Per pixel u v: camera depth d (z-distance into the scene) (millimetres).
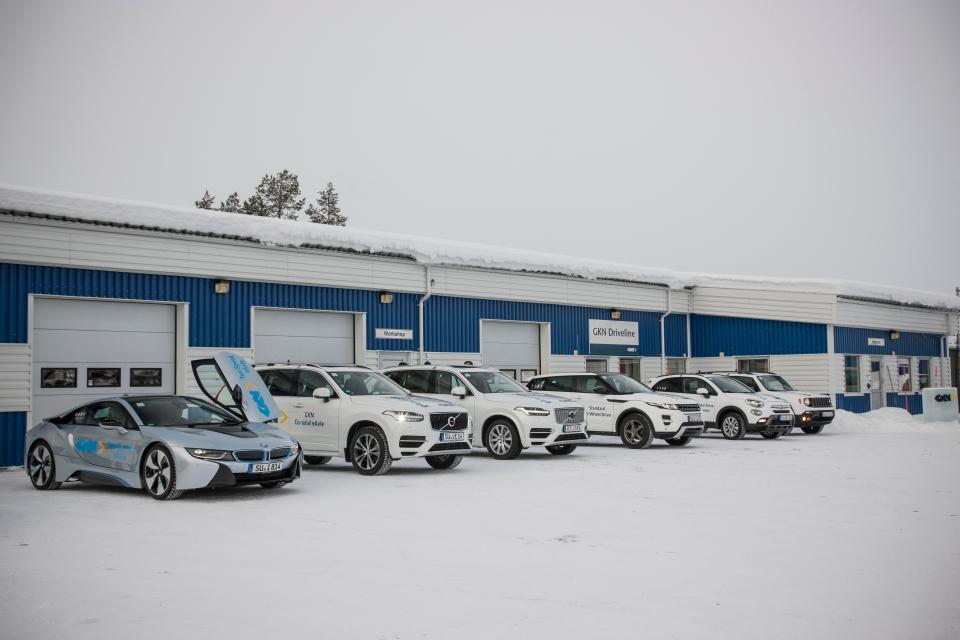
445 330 24156
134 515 10078
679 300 31594
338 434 14484
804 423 24031
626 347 29406
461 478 13688
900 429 26125
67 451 12359
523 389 18219
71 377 17531
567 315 27516
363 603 6215
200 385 13773
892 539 8500
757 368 30781
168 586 6707
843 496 11477
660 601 6246
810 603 6180
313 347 21578
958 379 38750
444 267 23969
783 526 9227
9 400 16484
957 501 11000
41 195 16875
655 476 13836
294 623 5719
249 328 20078
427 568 7309
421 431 14102
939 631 5531
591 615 5898
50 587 6672
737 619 5793
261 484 12008
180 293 18938
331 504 10914
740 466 15375
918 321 34594
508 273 25578
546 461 16453
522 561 7566
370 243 22156
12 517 9945
